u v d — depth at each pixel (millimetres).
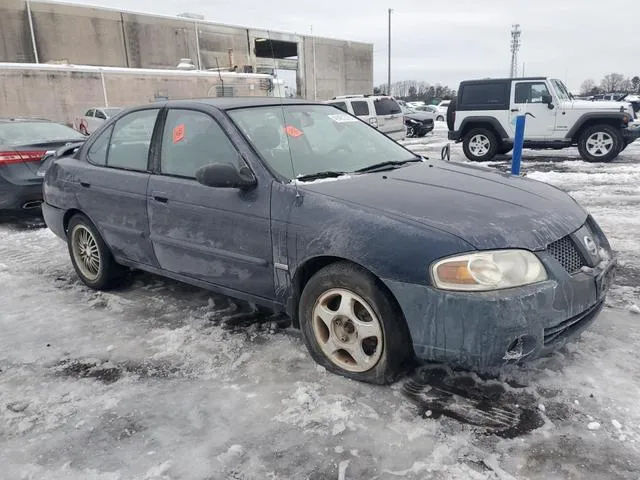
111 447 2537
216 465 2383
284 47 47438
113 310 4191
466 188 3154
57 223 4840
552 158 13062
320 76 48688
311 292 3002
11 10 31047
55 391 3043
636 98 24938
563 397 2732
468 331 2500
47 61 32844
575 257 2801
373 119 15750
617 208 7051
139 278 4898
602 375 2896
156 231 3838
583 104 11773
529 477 2225
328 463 2361
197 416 2740
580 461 2299
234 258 3357
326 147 3754
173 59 38844
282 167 3311
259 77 29219
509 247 2568
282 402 2816
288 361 3232
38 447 2561
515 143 6867
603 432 2465
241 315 3957
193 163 3648
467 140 13234
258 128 3578
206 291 4500
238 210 3268
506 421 2580
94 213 4348
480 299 2465
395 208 2807
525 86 12258
